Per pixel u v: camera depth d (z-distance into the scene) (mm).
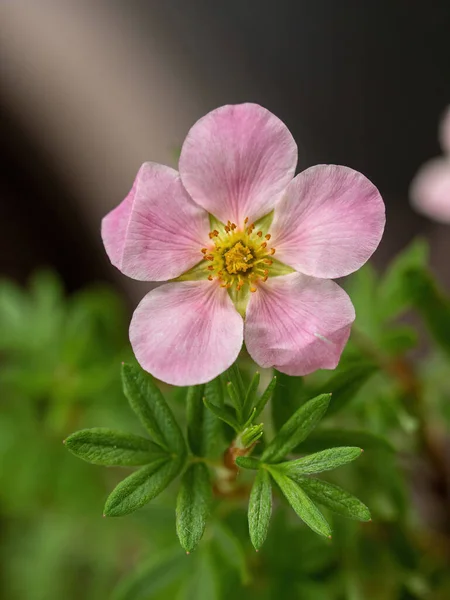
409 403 246
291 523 235
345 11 367
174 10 368
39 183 367
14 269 361
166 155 347
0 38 363
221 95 358
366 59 366
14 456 272
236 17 369
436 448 257
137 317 204
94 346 265
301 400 209
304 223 205
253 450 208
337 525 232
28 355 273
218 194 206
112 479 274
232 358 202
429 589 249
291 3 369
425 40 363
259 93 361
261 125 203
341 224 203
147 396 208
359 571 238
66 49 362
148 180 204
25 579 297
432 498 275
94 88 360
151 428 208
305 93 363
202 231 208
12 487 274
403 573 239
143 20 366
